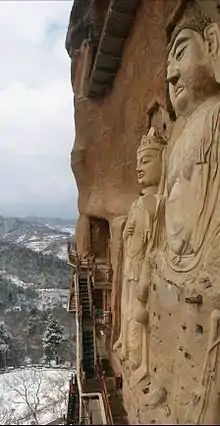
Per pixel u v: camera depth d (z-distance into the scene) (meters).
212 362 8.06
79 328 15.78
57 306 62.22
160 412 9.27
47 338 45.34
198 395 8.13
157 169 11.92
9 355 45.38
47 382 34.38
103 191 19.59
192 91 10.13
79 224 23.09
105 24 14.79
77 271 20.77
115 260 16.59
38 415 28.09
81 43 21.95
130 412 9.91
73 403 17.17
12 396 31.88
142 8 13.47
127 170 17.28
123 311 12.79
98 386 12.04
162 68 12.49
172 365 9.35
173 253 9.60
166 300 9.72
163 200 11.00
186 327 8.81
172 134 11.22
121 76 16.53
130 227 12.37
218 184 8.88
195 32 10.16
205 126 9.31
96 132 20.47
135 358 11.19
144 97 14.41
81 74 21.91
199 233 8.93
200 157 9.21
